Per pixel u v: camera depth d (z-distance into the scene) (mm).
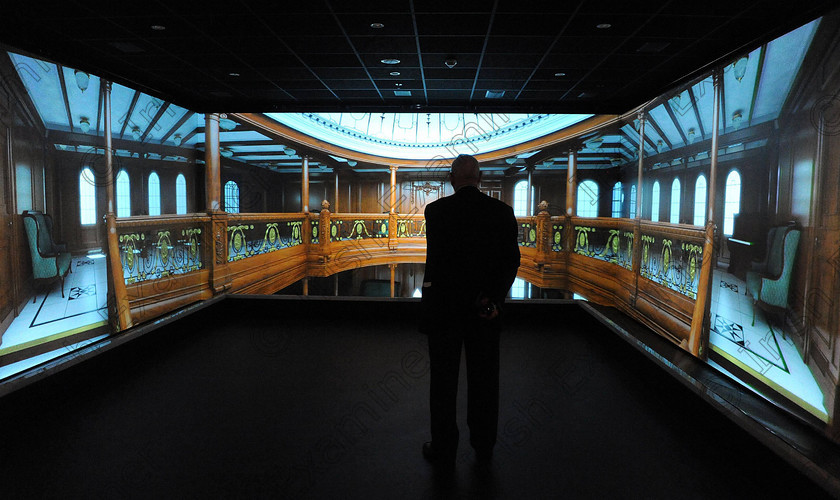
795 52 3381
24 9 3779
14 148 4391
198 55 4922
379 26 4133
